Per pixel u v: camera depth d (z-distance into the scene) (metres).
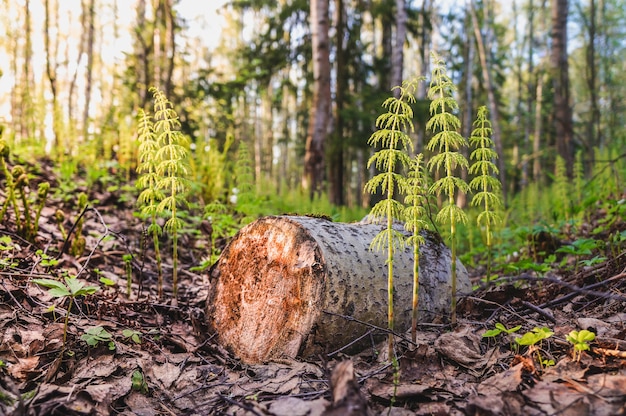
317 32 8.74
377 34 21.97
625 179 6.00
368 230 2.85
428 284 2.79
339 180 10.03
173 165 3.07
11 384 1.78
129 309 3.01
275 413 1.72
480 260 5.62
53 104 7.28
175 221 3.12
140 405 1.97
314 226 2.57
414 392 1.85
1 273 2.73
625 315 2.47
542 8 21.39
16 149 6.23
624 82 23.28
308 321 2.36
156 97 3.06
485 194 2.70
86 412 1.77
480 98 22.80
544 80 21.56
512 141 24.27
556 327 2.43
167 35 11.21
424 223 2.34
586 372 1.83
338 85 10.77
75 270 3.47
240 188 5.69
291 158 32.94
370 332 2.31
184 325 2.95
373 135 2.19
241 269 2.74
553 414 1.55
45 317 2.58
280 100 17.66
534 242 4.55
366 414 1.53
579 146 14.54
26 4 10.15
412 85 2.20
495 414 1.60
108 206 5.36
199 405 1.97
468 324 2.60
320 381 2.09
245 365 2.43
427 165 2.80
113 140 7.42
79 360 2.20
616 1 22.66
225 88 11.45
